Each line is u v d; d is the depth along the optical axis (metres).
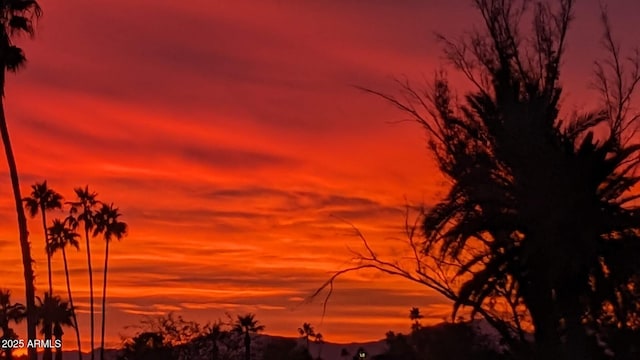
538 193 24.94
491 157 26.34
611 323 26.55
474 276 25.81
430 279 27.11
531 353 26.39
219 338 64.88
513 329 26.84
